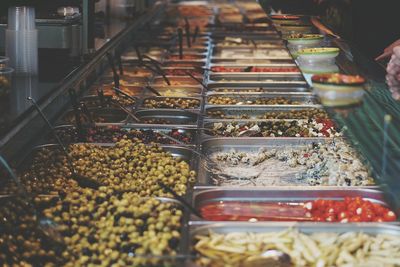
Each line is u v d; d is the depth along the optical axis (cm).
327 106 195
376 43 348
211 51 375
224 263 156
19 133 211
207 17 512
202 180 208
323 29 282
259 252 165
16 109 205
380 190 191
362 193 191
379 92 210
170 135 237
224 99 277
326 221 181
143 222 173
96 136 232
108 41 317
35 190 189
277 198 193
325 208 185
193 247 166
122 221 173
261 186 194
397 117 198
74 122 240
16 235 171
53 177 199
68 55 271
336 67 212
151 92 288
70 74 249
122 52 367
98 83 300
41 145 218
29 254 166
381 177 188
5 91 215
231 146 230
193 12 539
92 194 187
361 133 196
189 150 223
